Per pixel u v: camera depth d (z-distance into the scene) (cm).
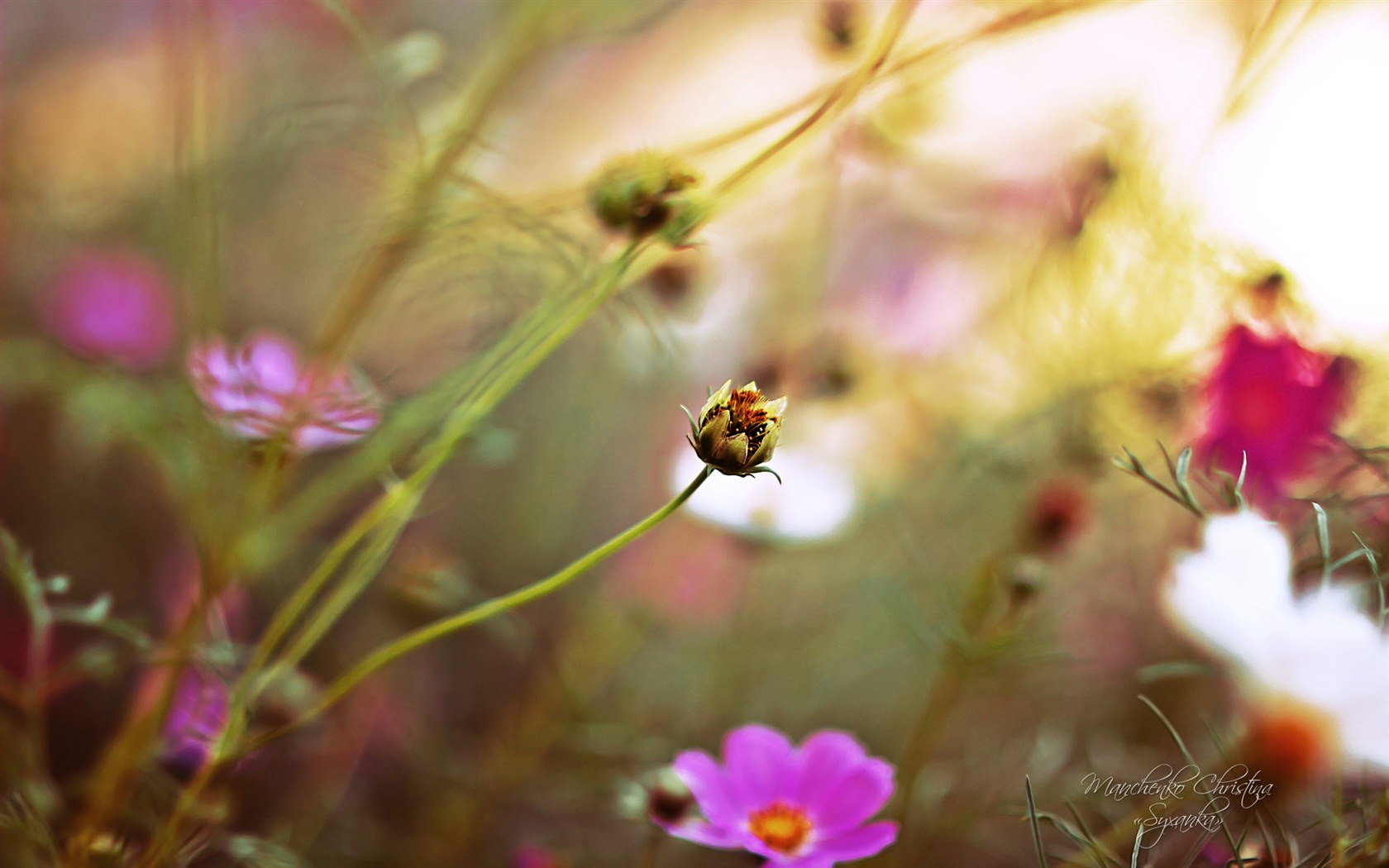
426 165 71
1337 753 55
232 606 72
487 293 74
